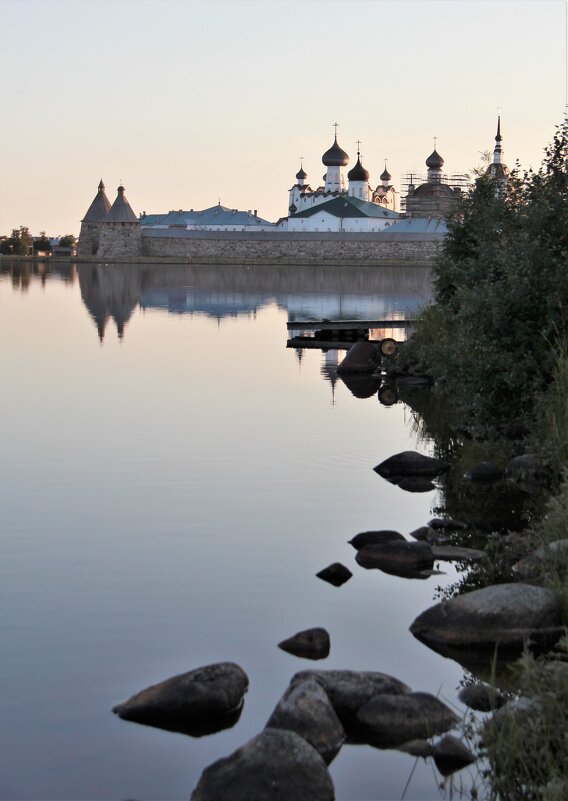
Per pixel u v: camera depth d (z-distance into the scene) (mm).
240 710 6367
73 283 69438
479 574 8914
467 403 15523
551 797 5004
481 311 15094
